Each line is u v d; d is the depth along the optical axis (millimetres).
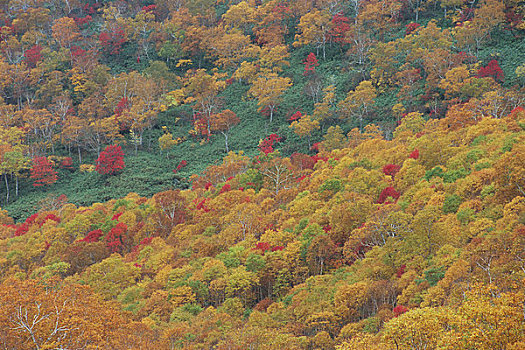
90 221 86500
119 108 138875
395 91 118500
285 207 73312
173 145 129375
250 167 94500
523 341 23891
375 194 65625
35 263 74625
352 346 31984
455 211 51906
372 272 47219
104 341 38625
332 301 44875
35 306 39000
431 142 69500
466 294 30734
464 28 119938
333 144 102750
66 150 133500
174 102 142875
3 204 114750
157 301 52562
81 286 45188
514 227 40656
